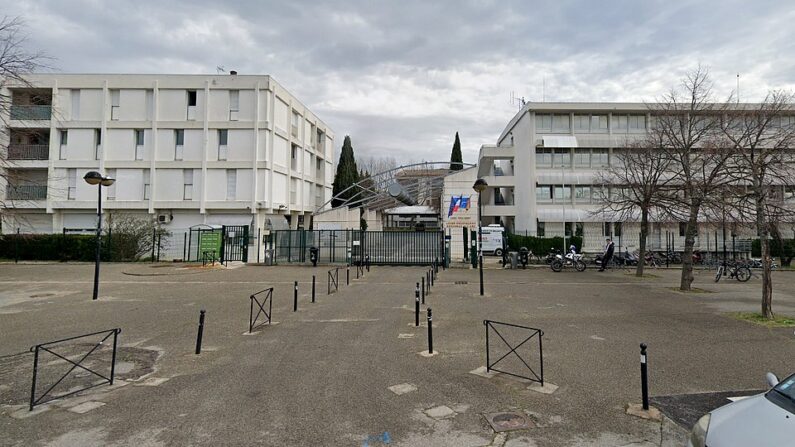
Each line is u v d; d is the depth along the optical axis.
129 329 9.27
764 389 5.57
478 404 5.09
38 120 30.73
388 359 6.92
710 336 8.38
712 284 17.19
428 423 4.59
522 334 8.55
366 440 4.22
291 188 36.62
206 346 7.85
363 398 5.29
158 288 15.71
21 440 4.24
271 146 31.56
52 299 13.20
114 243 27.03
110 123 30.80
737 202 13.26
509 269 23.33
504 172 45.62
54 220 31.14
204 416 4.79
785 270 24.09
